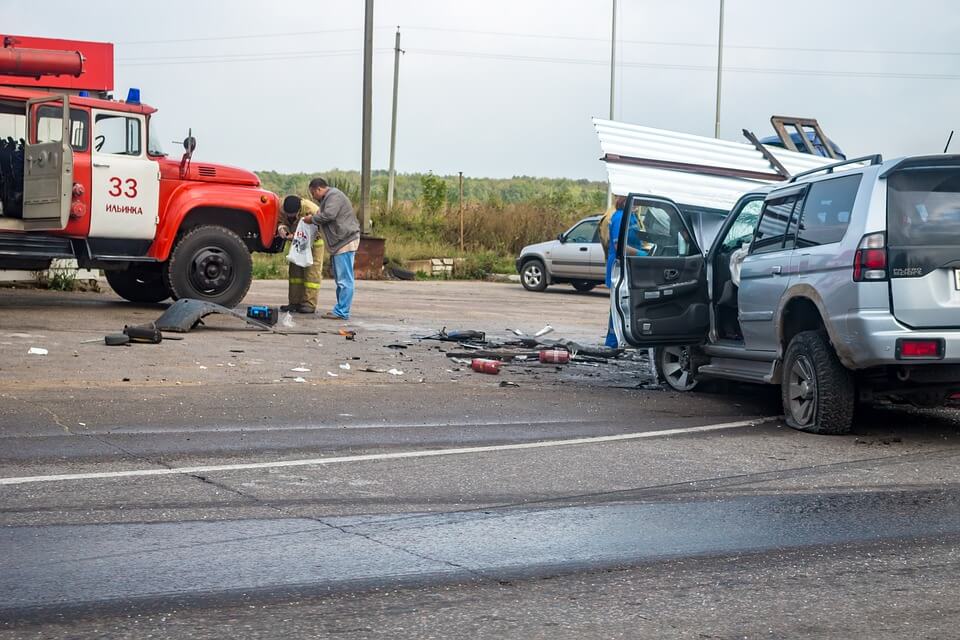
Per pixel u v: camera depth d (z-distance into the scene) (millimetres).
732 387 11164
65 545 4910
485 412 9023
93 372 9945
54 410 8227
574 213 40312
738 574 4742
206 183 14984
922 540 5320
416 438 7750
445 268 32188
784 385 8734
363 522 5449
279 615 4117
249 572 4609
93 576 4500
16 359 10398
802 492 6320
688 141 13312
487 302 22000
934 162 7961
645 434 8203
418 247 33594
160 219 14570
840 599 4426
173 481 6168
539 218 38875
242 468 6555
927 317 7793
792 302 8836
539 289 26875
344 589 4434
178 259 14703
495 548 5055
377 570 4684
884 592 4523
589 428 8422
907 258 7812
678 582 4617
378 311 18266
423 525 5418
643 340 10125
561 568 4777
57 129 13945
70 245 14148
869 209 7969
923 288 7793
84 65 14453
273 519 5453
